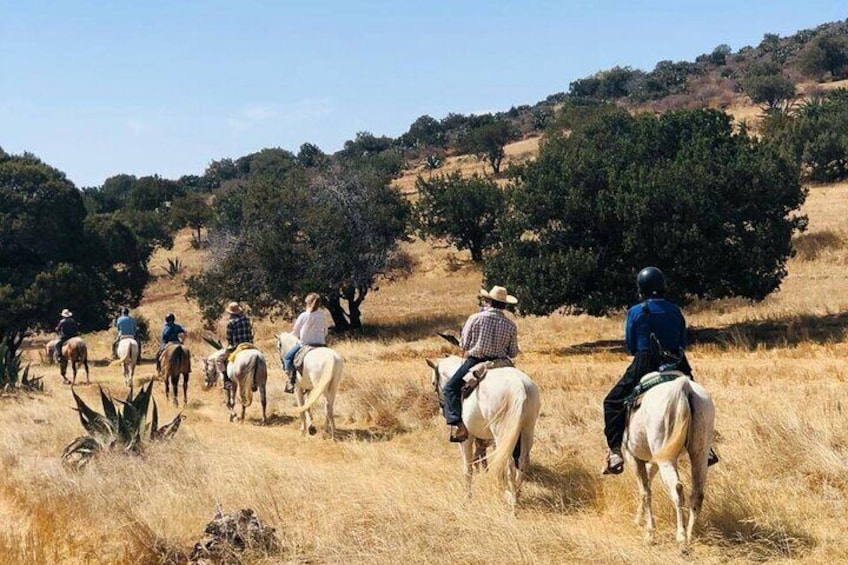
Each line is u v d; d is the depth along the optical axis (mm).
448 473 11859
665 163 30172
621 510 9492
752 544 8078
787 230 29453
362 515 9016
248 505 9805
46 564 8281
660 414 7840
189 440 14320
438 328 39719
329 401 15547
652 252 28641
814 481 9961
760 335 27672
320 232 40750
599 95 168500
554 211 29875
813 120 71625
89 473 11633
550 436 13430
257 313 42562
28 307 39406
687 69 168000
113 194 152875
